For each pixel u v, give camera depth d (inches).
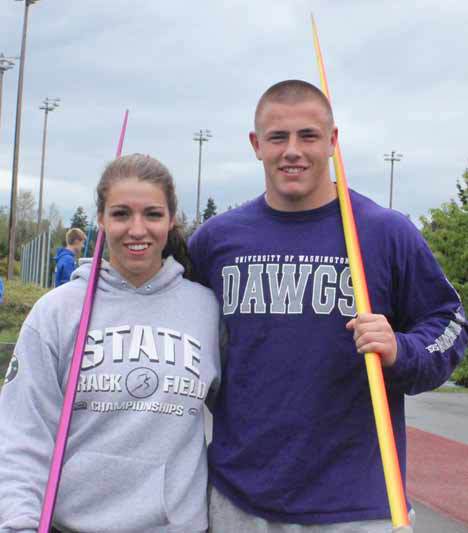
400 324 111.3
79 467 100.9
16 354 103.2
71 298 106.0
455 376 605.6
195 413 106.0
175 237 114.3
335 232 109.2
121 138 121.4
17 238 2726.4
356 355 105.1
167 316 107.3
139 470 101.3
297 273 107.4
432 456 328.5
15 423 99.8
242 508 106.7
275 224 111.1
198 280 117.4
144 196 104.0
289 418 104.7
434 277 107.7
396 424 107.6
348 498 103.7
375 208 111.0
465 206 642.2
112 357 103.1
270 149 108.1
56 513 101.6
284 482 104.5
